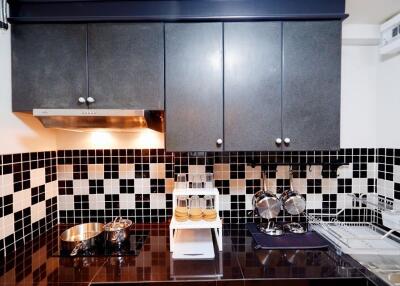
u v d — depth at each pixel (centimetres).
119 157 161
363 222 158
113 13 125
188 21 126
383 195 153
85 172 161
